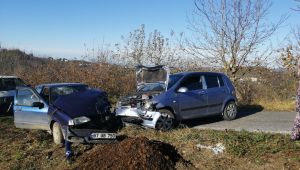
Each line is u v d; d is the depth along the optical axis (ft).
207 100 39.04
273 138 29.43
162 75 36.55
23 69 70.85
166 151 28.58
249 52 59.06
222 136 30.22
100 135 31.12
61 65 67.15
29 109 37.27
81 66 65.21
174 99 35.99
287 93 58.34
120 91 60.90
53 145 33.83
